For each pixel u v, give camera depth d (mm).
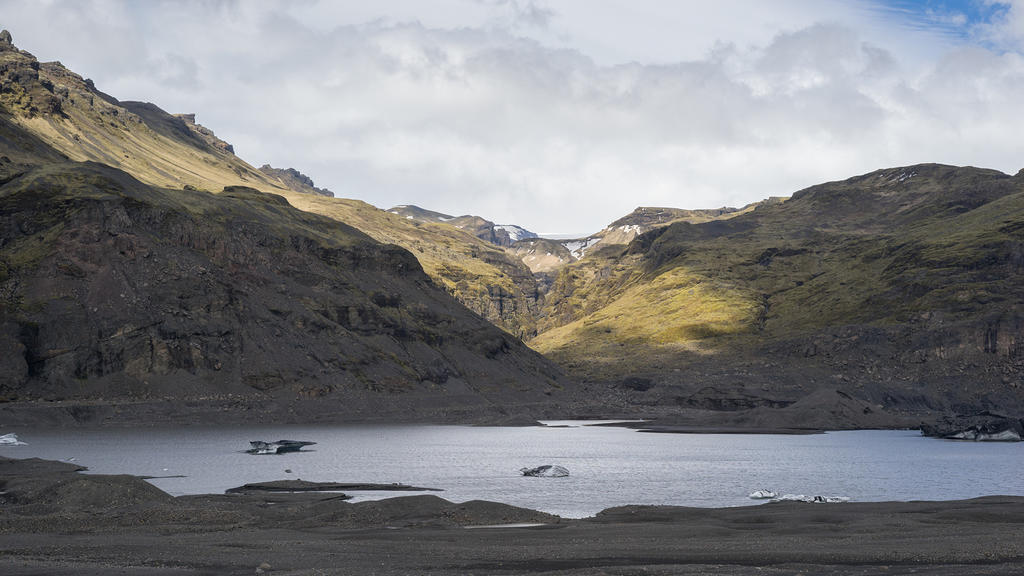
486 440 186875
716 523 67750
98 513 68125
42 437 165625
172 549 52750
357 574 44188
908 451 167125
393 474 112375
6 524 62625
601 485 102688
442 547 54000
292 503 78312
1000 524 65625
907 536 58719
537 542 56594
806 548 52906
